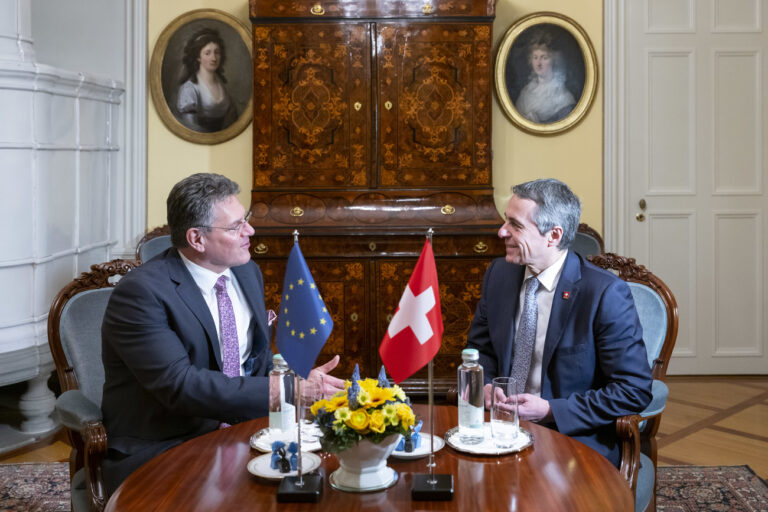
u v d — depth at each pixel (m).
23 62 4.26
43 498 3.62
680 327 5.70
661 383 2.62
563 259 2.70
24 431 4.49
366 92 5.08
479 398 2.11
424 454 2.06
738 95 5.61
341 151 5.11
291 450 1.97
